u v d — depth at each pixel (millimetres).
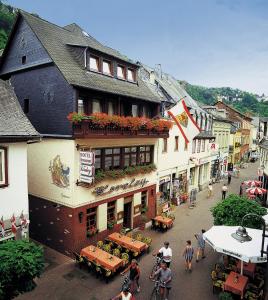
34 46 15008
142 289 11523
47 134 14461
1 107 11344
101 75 16078
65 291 11211
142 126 16656
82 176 13547
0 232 10617
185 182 26719
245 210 13414
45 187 14898
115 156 16359
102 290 11352
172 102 24594
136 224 18312
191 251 13094
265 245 10234
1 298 8422
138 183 17969
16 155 11016
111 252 13578
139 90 18484
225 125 39469
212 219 20484
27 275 8422
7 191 10797
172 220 18703
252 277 11633
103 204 15414
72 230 13820
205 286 11875
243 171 46188
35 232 15711
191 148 27469
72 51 15617
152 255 14500
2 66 17328
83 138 13336
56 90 14086
